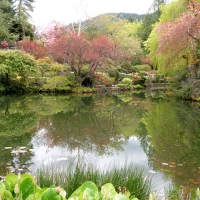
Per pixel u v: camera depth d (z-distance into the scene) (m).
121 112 10.81
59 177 3.10
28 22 30.30
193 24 12.75
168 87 23.70
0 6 26.56
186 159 4.96
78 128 7.76
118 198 1.27
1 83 16.55
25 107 11.44
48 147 5.71
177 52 13.87
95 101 14.23
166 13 18.17
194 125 8.18
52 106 11.99
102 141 6.36
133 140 6.49
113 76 22.02
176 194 3.27
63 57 18.20
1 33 25.34
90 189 1.36
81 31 28.94
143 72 26.77
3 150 5.39
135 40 31.91
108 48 19.12
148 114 10.30
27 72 16.53
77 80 18.91
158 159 4.96
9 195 1.25
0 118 8.98
